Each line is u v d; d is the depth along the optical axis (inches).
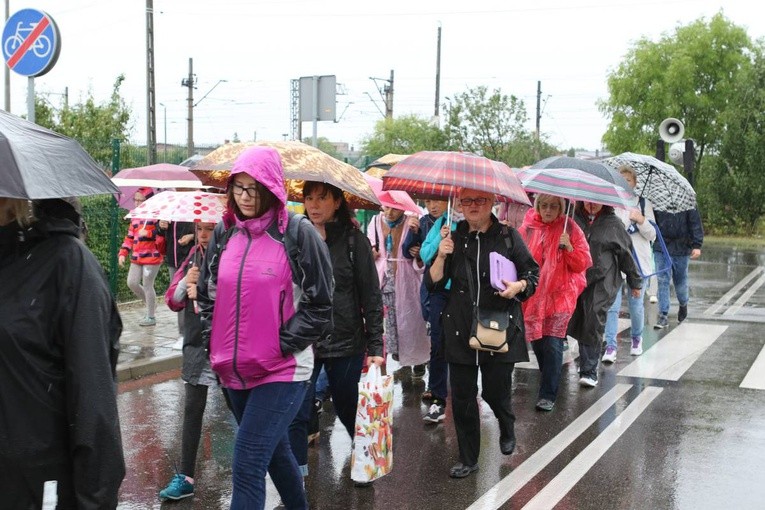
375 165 374.6
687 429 266.4
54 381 106.3
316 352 203.5
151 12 1080.2
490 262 205.8
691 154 714.8
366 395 205.5
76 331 105.0
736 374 342.6
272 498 205.5
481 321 209.5
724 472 226.8
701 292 596.1
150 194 397.7
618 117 1528.1
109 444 106.5
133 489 209.5
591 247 312.2
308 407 204.5
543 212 279.0
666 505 203.3
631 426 269.4
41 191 100.0
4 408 103.9
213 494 207.3
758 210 1322.6
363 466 206.7
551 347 285.4
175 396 302.2
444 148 1392.7
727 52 1451.8
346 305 205.2
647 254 380.5
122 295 480.1
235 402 160.2
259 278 149.3
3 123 106.3
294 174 189.5
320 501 203.2
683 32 1481.3
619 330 442.3
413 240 300.4
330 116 453.7
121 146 551.5
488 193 211.3
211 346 155.3
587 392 313.7
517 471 226.5
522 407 293.1
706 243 1155.3
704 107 1441.9
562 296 282.8
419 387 320.8
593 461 235.1
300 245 151.6
